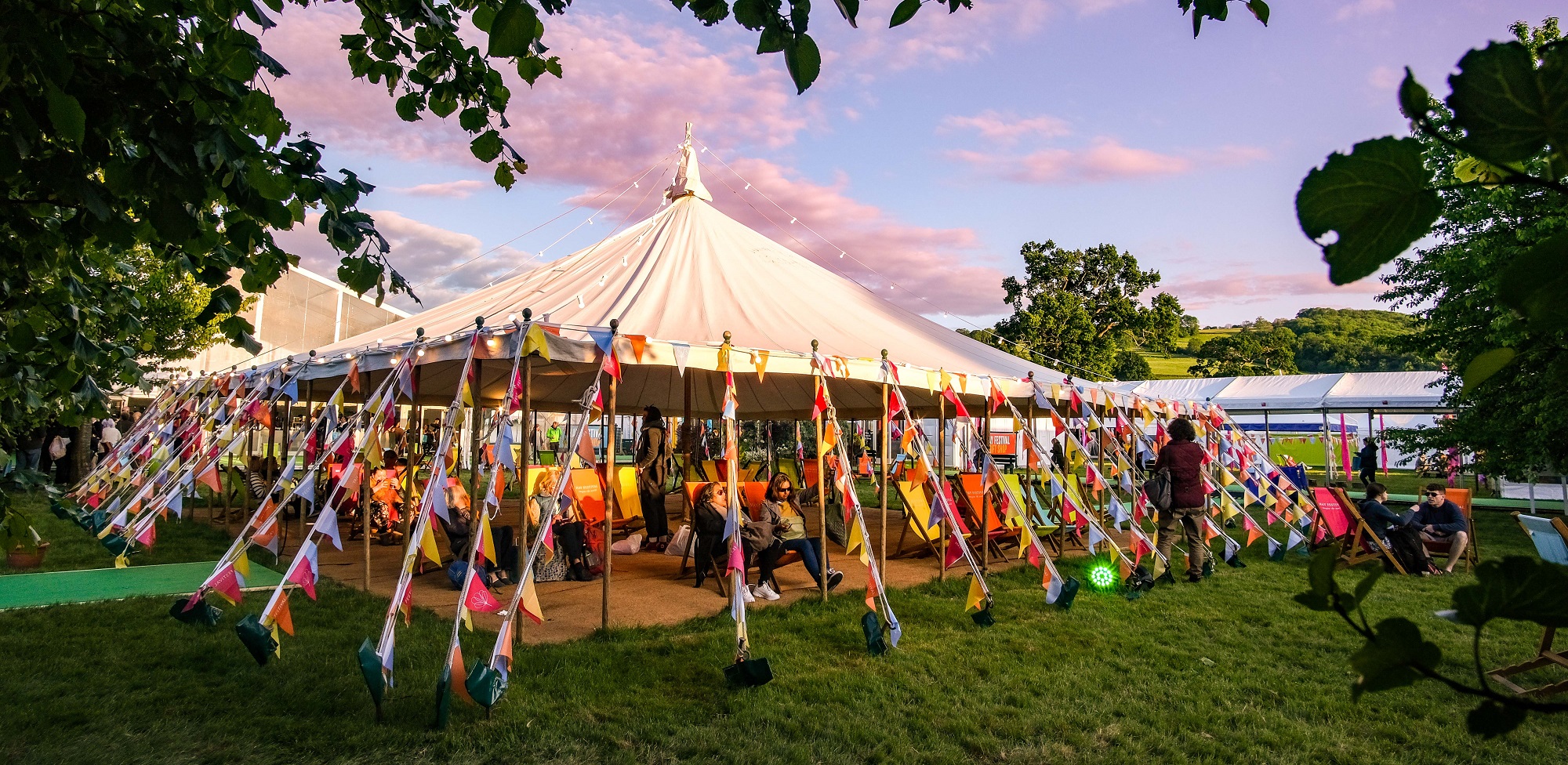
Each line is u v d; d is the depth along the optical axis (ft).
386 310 57.16
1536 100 1.40
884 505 23.82
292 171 6.61
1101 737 13.10
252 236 6.79
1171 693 14.94
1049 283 120.47
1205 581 25.22
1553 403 30.73
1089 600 22.17
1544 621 1.53
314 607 20.24
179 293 37.88
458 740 12.41
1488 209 24.36
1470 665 16.44
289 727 12.72
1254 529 30.14
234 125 6.32
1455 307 34.88
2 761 11.32
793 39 4.49
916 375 24.20
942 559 24.21
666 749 12.41
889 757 12.16
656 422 30.71
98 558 27.22
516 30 3.83
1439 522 28.68
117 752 11.76
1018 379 28.19
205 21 6.38
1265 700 14.76
